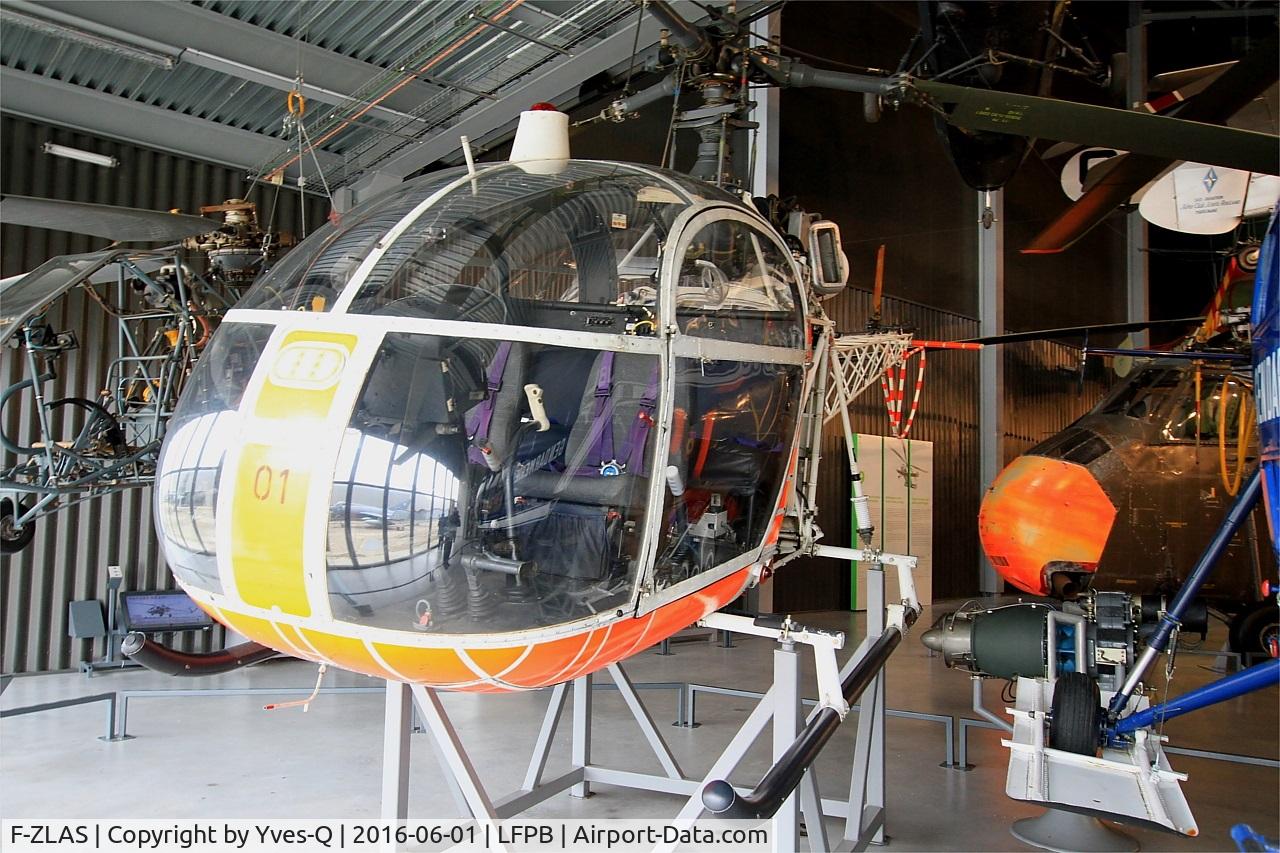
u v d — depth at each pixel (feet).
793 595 32.73
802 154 32.71
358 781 14.12
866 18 35.58
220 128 24.62
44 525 22.58
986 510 22.88
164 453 7.47
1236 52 30.01
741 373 8.47
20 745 15.94
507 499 6.85
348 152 26.20
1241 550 21.36
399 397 6.65
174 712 18.45
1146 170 16.46
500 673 7.02
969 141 15.65
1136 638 13.78
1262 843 10.25
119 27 19.48
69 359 22.86
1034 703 13.28
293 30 20.75
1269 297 10.97
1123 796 10.77
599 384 7.27
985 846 12.04
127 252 18.33
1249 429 20.94
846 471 34.47
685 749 16.39
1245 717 19.10
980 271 42.83
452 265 7.28
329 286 7.17
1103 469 21.38
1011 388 43.70
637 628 7.48
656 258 7.91
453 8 19.70
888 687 21.66
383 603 6.57
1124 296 55.06
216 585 6.95
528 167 8.71
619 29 21.06
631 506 7.29
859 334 14.24
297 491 6.40
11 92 21.71
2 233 21.97
